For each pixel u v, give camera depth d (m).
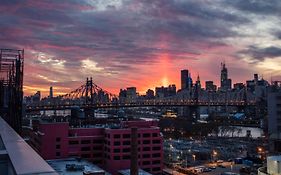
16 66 78.88
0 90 78.94
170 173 138.38
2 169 7.82
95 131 126.00
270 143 166.00
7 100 80.25
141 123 134.00
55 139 118.44
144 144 125.06
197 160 172.12
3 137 10.57
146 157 124.81
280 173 71.75
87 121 169.88
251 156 172.75
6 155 7.87
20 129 78.94
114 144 119.06
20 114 79.38
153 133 126.38
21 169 6.05
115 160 118.50
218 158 177.50
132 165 87.06
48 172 5.82
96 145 124.50
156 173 125.56
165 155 180.38
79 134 124.62
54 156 117.94
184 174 139.75
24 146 8.79
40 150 118.12
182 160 169.75
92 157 123.81
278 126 169.00
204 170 144.38
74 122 165.50
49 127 118.12
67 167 92.69
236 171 143.88
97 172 85.06
